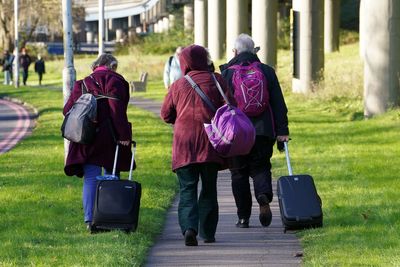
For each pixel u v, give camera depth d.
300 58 65.81
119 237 18.36
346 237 18.22
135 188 19.05
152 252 17.70
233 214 22.25
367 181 26.30
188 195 18.30
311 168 29.77
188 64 18.58
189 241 18.20
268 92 19.59
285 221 18.83
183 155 18.19
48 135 45.03
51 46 179.50
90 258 16.39
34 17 161.12
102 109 19.44
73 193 25.16
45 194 25.00
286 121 19.66
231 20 86.00
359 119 47.22
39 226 20.06
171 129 46.28
